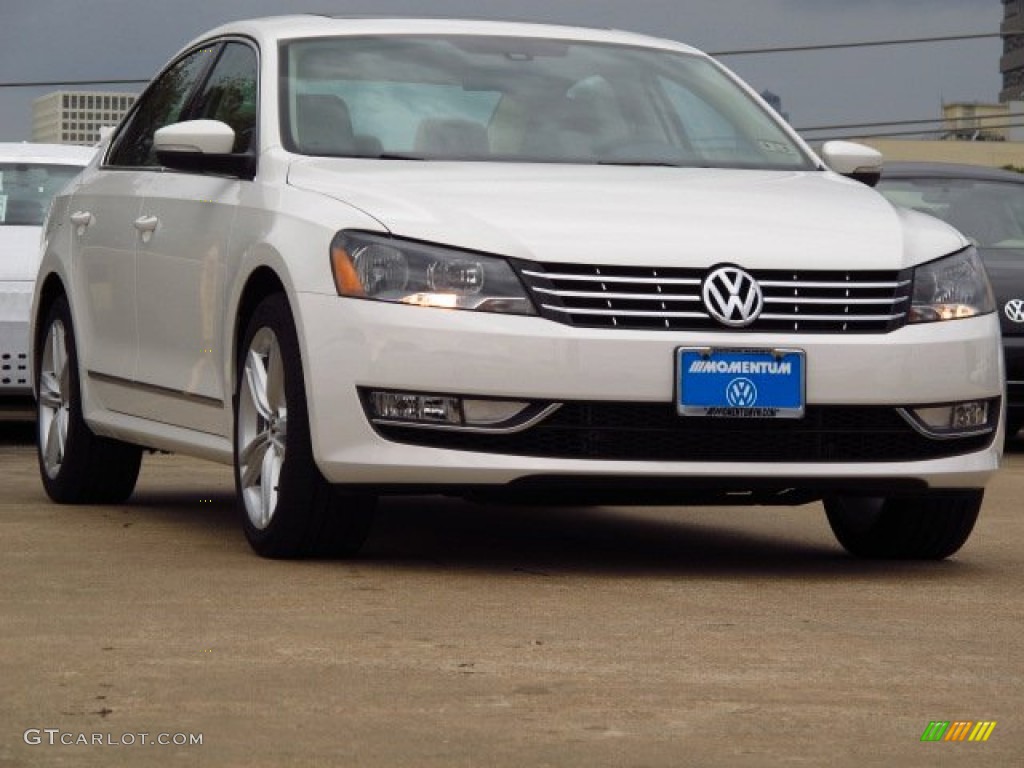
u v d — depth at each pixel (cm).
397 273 603
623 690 437
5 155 1310
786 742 389
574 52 760
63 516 779
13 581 583
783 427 612
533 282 599
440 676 448
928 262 636
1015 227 1292
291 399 624
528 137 703
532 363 595
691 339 602
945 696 437
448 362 596
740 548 718
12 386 1148
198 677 442
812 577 635
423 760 369
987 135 9762
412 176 648
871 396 616
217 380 686
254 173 681
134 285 764
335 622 518
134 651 471
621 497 617
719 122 745
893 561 687
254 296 664
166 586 576
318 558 642
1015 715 418
